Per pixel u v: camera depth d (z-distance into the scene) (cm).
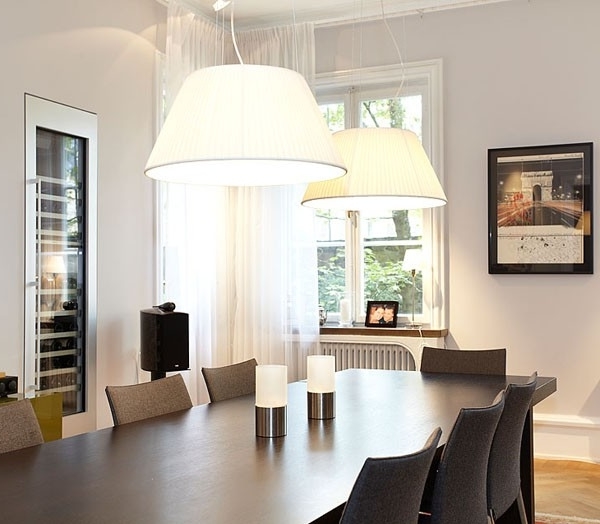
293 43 641
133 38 559
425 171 354
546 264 581
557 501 464
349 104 655
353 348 632
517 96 595
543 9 588
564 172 578
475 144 606
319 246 666
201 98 259
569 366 579
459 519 260
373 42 638
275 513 192
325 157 259
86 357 512
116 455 254
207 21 631
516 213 589
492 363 453
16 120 457
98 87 525
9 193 452
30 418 274
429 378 433
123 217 548
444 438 282
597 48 575
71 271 502
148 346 518
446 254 614
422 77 625
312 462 245
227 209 648
